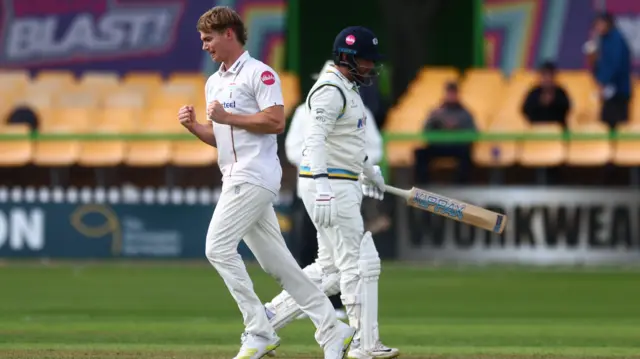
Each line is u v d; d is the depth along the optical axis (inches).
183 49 2760.8
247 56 975.6
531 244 2193.7
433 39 3102.9
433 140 2234.3
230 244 966.4
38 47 2760.8
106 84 2694.4
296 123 1306.6
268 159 973.2
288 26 2866.6
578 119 2529.5
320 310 989.8
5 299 1738.4
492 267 2192.4
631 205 2164.1
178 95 2655.0
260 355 976.3
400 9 3105.3
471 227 2210.9
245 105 967.6
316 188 997.2
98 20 2760.8
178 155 2363.4
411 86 2773.1
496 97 2600.9
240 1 2778.1
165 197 2273.6
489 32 2719.0
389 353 1029.2
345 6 3184.1
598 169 2290.8
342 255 1040.2
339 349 989.8
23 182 2401.6
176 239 2274.9
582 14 2679.6
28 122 2527.1
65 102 2652.6
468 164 2253.9
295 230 2162.9
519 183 2316.7
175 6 2755.9
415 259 2231.8
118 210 2283.5
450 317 1546.5
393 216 2231.8
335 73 1015.0
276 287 1902.1
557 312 1605.6
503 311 1615.4
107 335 1318.9
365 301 1027.3
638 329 1416.1
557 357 1131.3
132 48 2758.4
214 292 1831.9
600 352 1177.4
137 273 2112.5
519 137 2218.3
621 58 2343.8
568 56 2691.9
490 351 1183.6
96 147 2389.3
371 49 1012.5
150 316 1536.7
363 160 1042.7
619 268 2169.0
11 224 2298.2
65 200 2290.8
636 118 2522.1
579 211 2178.9
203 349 1171.9
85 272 2122.3
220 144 974.4
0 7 2755.9
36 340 1263.5
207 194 2272.4
